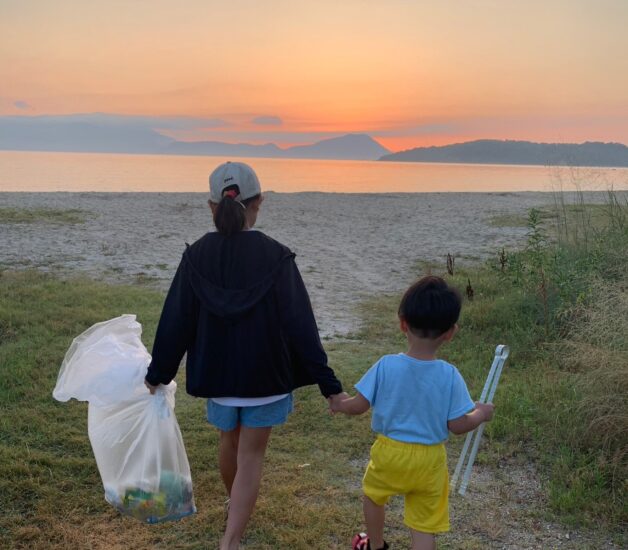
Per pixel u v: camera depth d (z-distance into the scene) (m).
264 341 2.96
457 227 17.22
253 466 3.11
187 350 3.12
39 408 5.09
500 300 8.48
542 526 3.61
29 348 6.58
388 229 17.00
